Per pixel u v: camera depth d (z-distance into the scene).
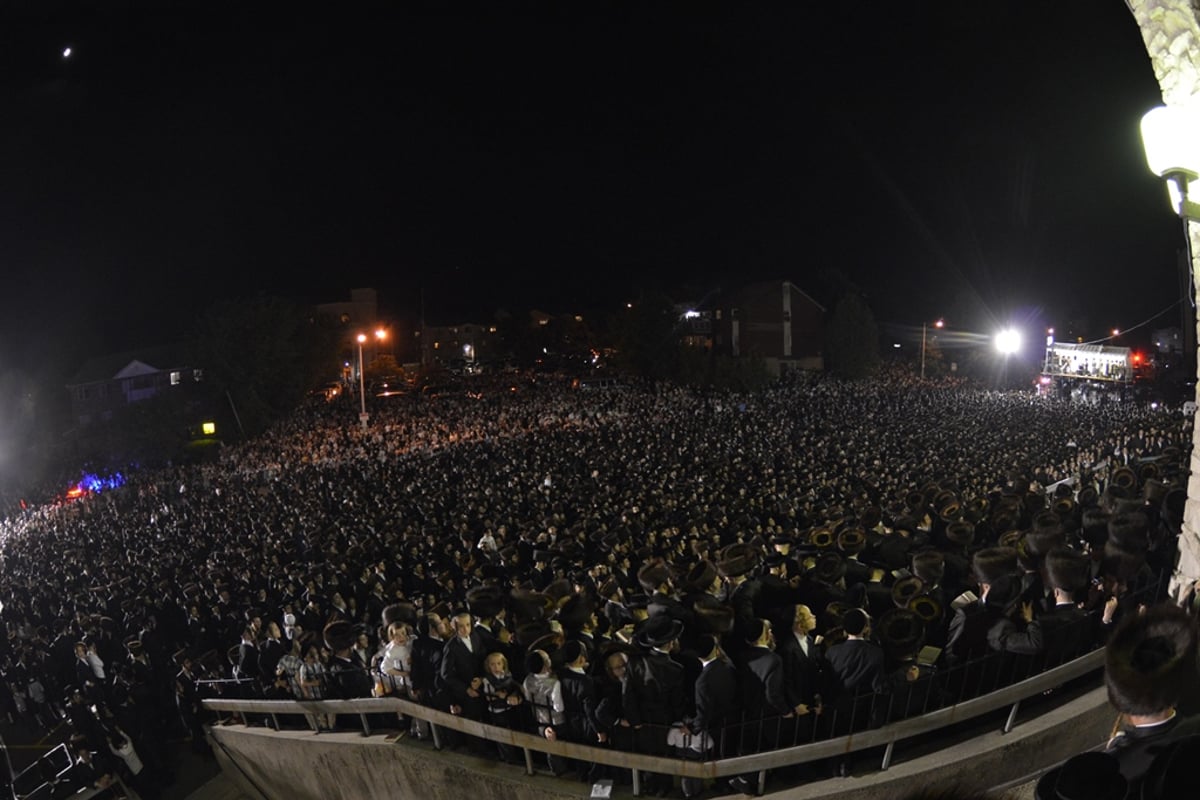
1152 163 4.30
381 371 79.62
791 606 6.16
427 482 24.38
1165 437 19.28
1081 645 5.91
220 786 9.83
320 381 60.97
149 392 59.28
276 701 8.80
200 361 47.78
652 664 5.61
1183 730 2.18
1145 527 6.04
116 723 9.42
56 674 11.79
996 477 16.30
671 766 5.50
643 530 13.39
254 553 17.14
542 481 22.28
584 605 6.79
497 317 109.25
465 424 43.28
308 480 28.41
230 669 11.09
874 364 58.16
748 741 5.78
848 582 7.11
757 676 5.42
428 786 7.02
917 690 5.58
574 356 98.56
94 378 58.62
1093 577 6.86
